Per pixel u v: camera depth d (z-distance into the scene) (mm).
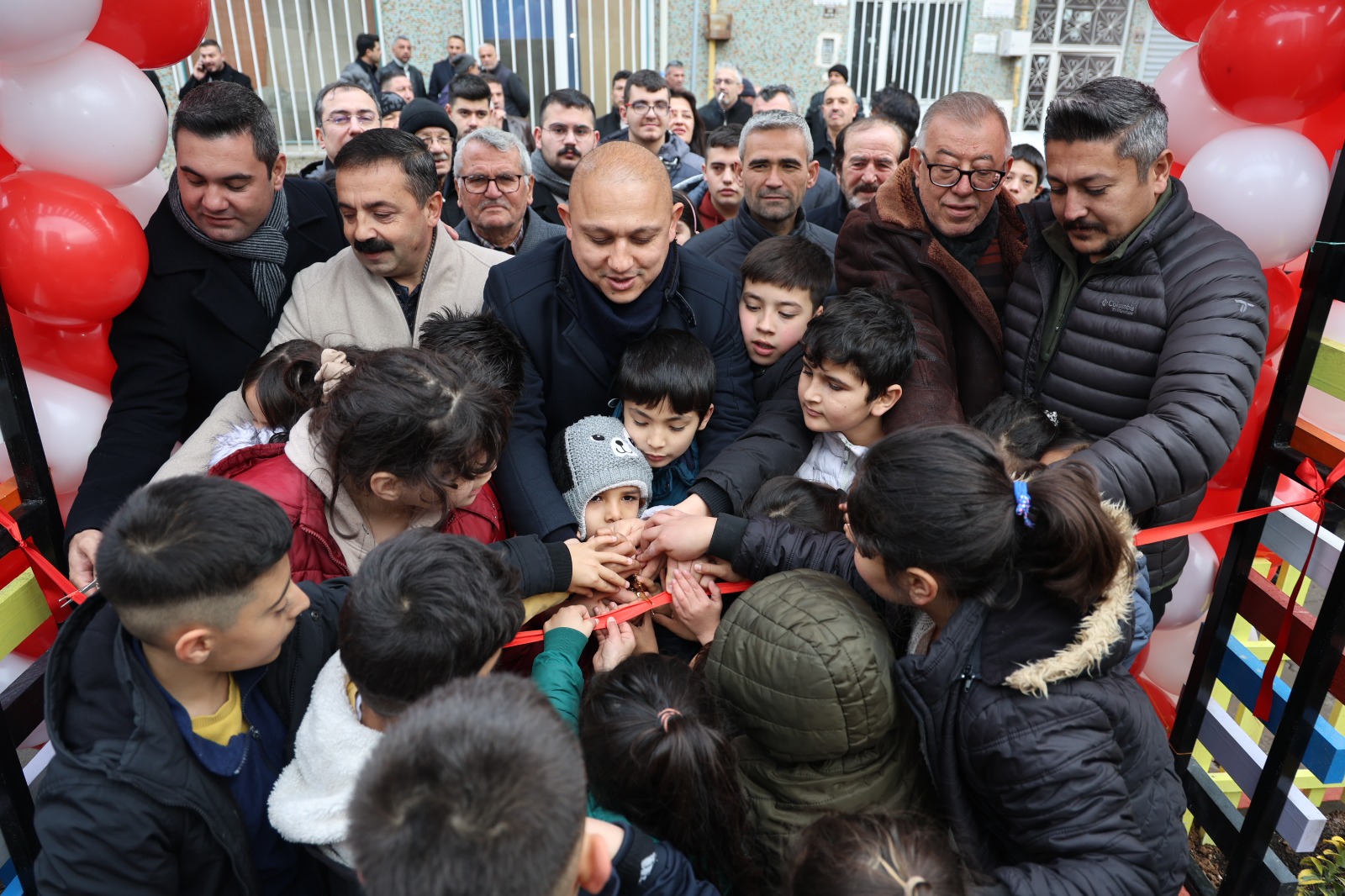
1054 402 1834
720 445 1860
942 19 7934
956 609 1154
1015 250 1907
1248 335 1516
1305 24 1566
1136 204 1634
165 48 1854
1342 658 1629
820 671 1135
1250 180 1711
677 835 1107
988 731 1099
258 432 1574
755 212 2588
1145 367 1688
